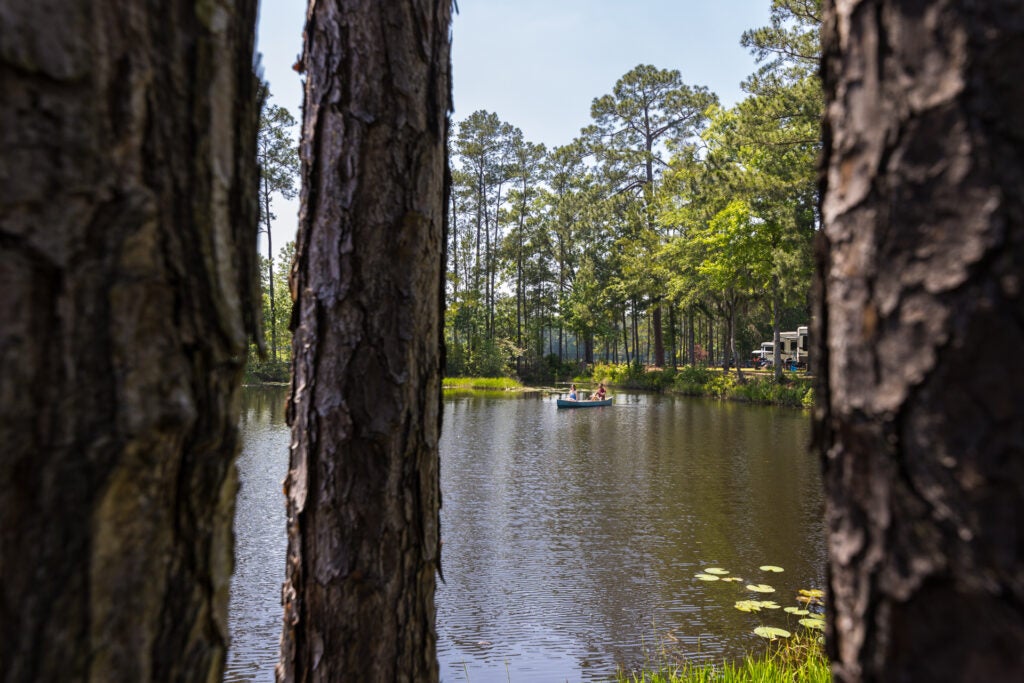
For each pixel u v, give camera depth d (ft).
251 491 32.89
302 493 6.77
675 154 125.49
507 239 154.51
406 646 6.73
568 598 21.12
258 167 2.95
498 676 16.22
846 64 2.41
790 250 70.64
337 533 6.61
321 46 7.03
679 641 18.03
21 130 1.95
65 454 2.05
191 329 2.45
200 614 2.54
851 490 2.32
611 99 135.03
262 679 15.90
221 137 2.64
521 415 74.64
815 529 28.30
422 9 7.04
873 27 2.28
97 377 2.13
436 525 7.22
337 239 6.86
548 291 160.25
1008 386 1.88
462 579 22.86
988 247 1.91
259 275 2.94
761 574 23.15
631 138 137.80
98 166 2.13
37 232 1.98
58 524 2.05
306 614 6.65
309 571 6.68
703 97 130.11
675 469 41.14
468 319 151.33
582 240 147.23
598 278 140.05
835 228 2.42
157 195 2.32
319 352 6.86
